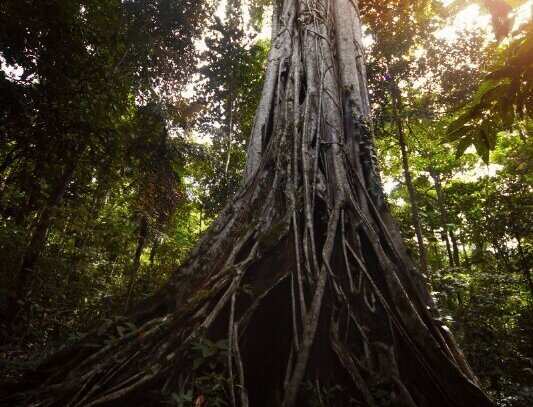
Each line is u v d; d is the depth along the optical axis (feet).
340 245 10.18
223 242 10.69
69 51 16.97
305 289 9.18
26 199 26.05
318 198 11.46
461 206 45.52
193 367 7.41
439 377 7.41
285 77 15.78
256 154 13.43
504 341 23.85
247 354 8.38
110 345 7.72
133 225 29.27
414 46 32.81
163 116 29.14
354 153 12.75
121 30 26.37
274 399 7.70
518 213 30.42
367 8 27.68
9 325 18.15
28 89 15.57
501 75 5.34
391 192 51.78
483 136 6.18
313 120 13.52
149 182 29.99
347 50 16.17
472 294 26.68
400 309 8.55
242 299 9.04
